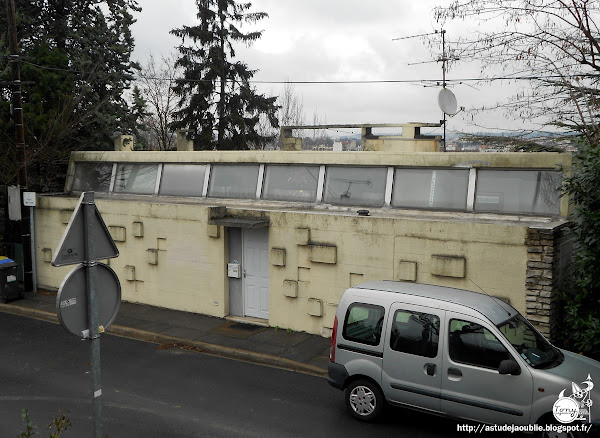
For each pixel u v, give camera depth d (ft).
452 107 48.78
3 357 34.68
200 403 27.32
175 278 44.62
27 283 51.80
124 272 47.34
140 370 32.32
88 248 15.29
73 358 34.55
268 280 40.91
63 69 60.85
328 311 37.35
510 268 30.96
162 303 45.55
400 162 39.55
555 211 34.35
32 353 35.53
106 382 30.32
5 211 57.62
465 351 22.11
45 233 53.01
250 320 41.22
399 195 39.60
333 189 42.27
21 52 58.23
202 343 36.47
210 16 94.02
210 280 42.73
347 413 25.95
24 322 43.34
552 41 34.04
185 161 49.80
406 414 25.72
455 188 37.78
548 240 29.81
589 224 26.32
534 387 20.63
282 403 27.27
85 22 65.00
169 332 38.96
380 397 24.23
